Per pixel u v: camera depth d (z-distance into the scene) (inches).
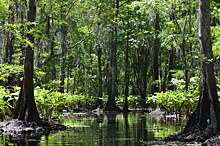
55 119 616.7
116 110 994.7
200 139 325.4
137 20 1032.8
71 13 927.7
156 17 1029.8
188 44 846.5
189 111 633.0
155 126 491.8
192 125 353.1
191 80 719.1
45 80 1022.4
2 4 595.5
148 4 658.8
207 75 350.9
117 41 1134.4
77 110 1014.4
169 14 796.6
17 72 550.3
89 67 1428.4
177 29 776.3
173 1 674.8
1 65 525.3
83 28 1064.8
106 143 325.1
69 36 1176.8
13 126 433.4
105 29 994.1
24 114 452.4
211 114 341.1
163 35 692.7
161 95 692.1
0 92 480.7
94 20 906.1
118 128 470.9
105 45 1279.5
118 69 1434.5
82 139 354.0
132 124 530.6
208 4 363.3
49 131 433.7
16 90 590.2
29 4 480.7
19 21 650.2
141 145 311.3
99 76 1135.6
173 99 645.3
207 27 359.3
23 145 309.9
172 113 733.9
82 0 957.8
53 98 591.8
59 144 318.0
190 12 727.1
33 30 450.0
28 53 463.5
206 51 355.9
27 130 424.2
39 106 546.3
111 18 856.3
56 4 729.6
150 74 1396.4
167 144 314.3
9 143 323.3
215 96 347.3
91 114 846.5
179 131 421.1
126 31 1024.2
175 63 1049.5
